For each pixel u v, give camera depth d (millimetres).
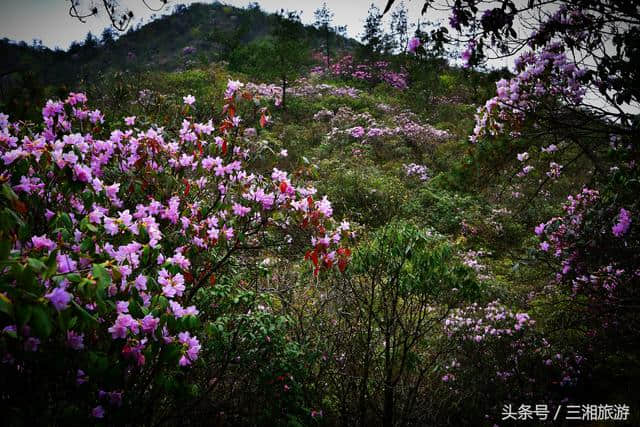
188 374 2609
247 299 2895
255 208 2904
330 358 3234
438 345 4188
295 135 16812
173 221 2641
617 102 2176
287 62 21438
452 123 18500
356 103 21828
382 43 30344
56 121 2588
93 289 1405
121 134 2672
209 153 2996
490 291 5855
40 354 1589
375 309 3465
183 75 24000
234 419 2773
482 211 9664
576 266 3596
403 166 13297
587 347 4078
